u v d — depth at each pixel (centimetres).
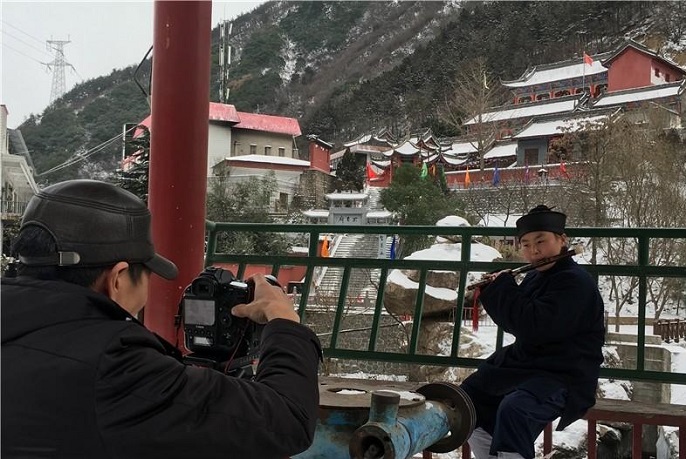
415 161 5559
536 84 6206
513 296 285
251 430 129
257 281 173
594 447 359
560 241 298
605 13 8588
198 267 448
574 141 3372
